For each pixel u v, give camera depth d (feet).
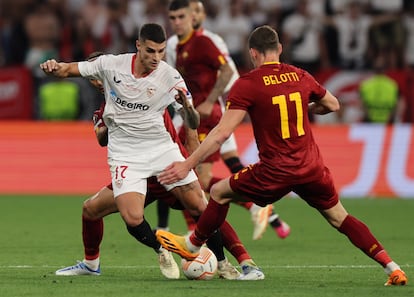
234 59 202.39
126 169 81.35
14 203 161.58
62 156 180.34
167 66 81.76
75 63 81.76
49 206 157.07
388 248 108.99
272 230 131.03
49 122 184.34
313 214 149.89
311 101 79.82
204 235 79.00
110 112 81.87
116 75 80.94
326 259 99.50
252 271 82.53
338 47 204.74
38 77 195.42
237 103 76.33
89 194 177.27
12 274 86.53
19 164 180.96
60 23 209.97
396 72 191.83
